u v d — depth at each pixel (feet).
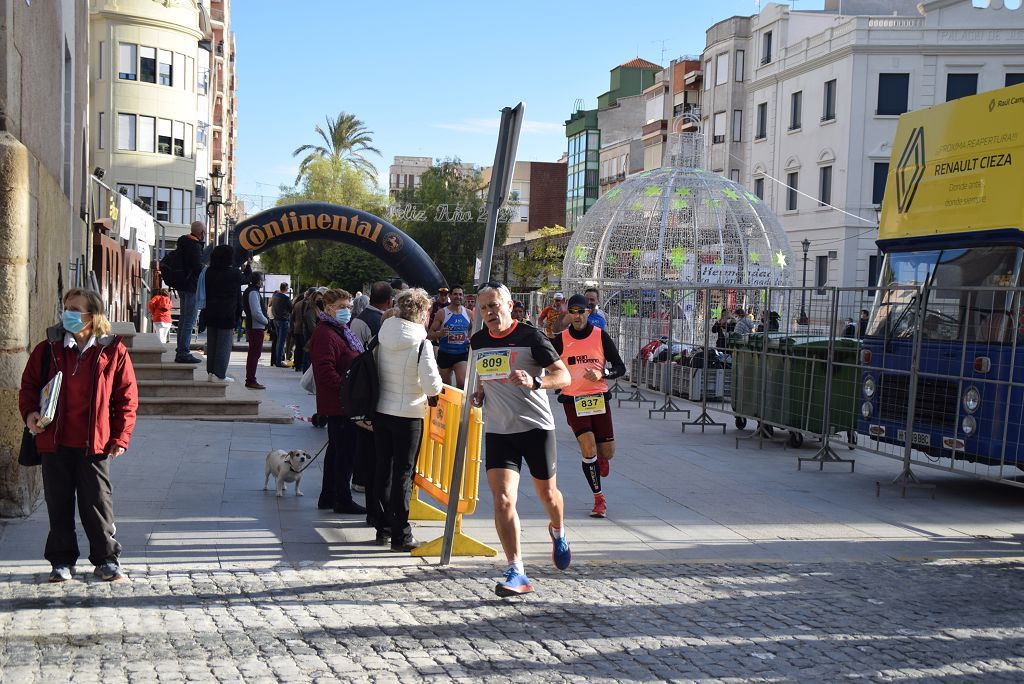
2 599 19.08
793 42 160.86
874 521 29.94
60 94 35.88
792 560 24.84
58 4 35.12
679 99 191.72
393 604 19.79
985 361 32.83
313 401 56.59
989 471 39.75
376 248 73.31
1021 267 32.91
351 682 15.48
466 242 208.95
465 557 23.75
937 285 36.81
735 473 37.83
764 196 164.96
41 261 28.43
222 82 255.09
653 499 32.12
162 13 166.09
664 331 74.38
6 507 25.00
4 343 24.70
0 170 24.31
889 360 37.47
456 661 16.58
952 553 26.16
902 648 18.02
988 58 139.13
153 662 16.05
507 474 20.71
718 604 20.53
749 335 47.16
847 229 142.92
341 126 242.17
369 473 25.88
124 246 101.24
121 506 27.35
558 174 297.12
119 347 20.44
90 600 19.20
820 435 41.42
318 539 24.80
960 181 36.17
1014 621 19.95
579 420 29.12
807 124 152.66
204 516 26.61
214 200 133.18
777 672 16.57
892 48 140.15
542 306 101.55
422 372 23.36
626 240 93.09
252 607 19.22
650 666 16.63
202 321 46.06
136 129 165.37
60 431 19.89
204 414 43.93
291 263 214.28
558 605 20.04
